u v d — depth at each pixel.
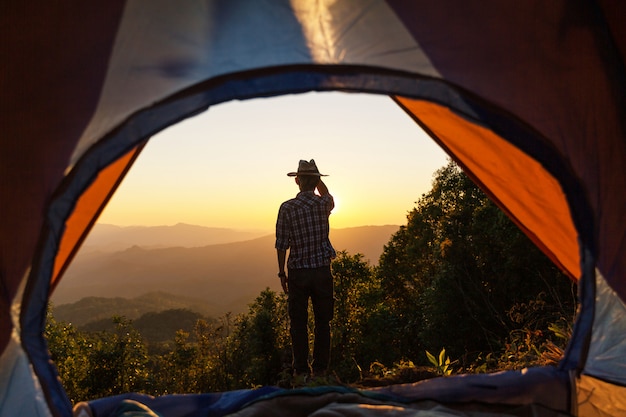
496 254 12.88
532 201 3.23
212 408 2.95
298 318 5.19
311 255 5.10
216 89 2.28
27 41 2.32
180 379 27.12
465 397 2.79
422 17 2.49
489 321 12.72
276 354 20.30
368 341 20.97
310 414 2.67
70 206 2.23
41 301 2.26
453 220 14.13
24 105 2.28
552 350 4.31
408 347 21.17
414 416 2.54
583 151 2.64
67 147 2.26
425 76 2.42
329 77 2.33
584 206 2.61
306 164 5.23
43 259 2.23
